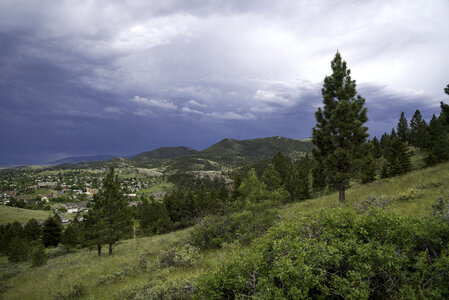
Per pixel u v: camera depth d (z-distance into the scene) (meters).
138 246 25.30
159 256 13.55
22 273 23.47
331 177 18.05
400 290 3.76
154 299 7.29
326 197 25.00
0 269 30.77
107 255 24.38
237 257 5.35
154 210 63.47
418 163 43.06
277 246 5.14
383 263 4.15
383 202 11.95
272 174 40.69
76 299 10.54
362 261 4.41
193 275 8.80
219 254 11.88
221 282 5.21
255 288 4.61
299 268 4.14
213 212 18.19
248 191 14.66
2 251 49.56
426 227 4.55
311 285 4.02
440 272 3.75
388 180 24.45
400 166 36.56
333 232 5.53
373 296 4.31
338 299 4.28
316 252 4.55
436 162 32.50
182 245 15.91
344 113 17.31
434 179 16.11
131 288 9.20
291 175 46.62
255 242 6.63
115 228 25.08
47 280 16.80
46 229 53.97
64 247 45.81
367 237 5.02
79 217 120.00
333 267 4.64
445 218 5.01
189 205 59.94
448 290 3.49
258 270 4.98
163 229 54.44
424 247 4.60
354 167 17.09
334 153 17.22
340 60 18.77
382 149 66.75
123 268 13.87
